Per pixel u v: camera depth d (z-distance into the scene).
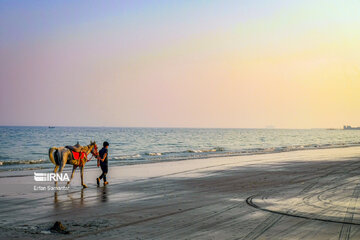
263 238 6.94
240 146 61.75
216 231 7.48
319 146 55.03
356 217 8.76
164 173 19.50
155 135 123.62
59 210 9.77
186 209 9.85
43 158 35.47
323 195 12.14
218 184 15.18
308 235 7.14
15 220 8.54
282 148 49.69
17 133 124.06
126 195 12.37
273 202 10.87
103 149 15.09
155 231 7.49
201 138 102.19
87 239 6.87
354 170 20.41
